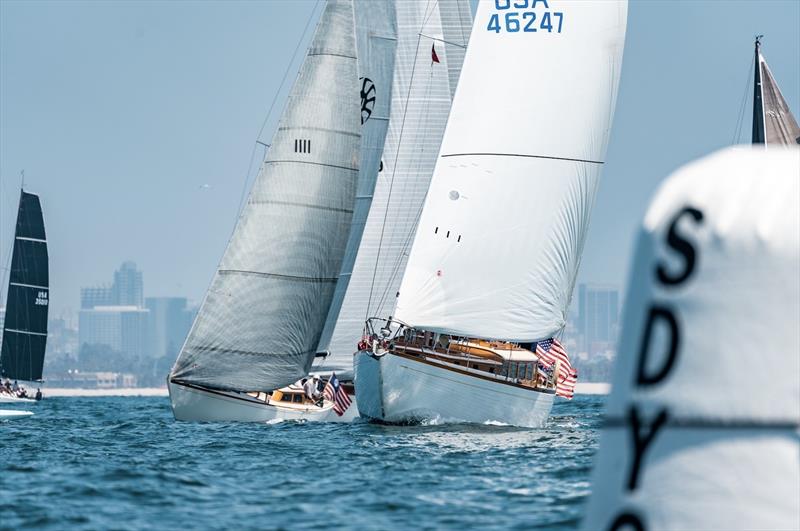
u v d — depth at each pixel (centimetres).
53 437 12525
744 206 2072
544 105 13100
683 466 2098
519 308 13012
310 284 14962
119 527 6072
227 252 14838
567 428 13075
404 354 12394
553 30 13125
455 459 9394
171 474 8331
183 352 14775
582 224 13412
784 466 2075
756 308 2073
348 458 9575
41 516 6438
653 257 2083
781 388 2084
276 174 14875
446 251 12912
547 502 6788
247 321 14788
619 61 13438
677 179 2106
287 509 6650
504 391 12638
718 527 2088
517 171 13012
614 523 2148
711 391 2083
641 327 2100
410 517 6300
